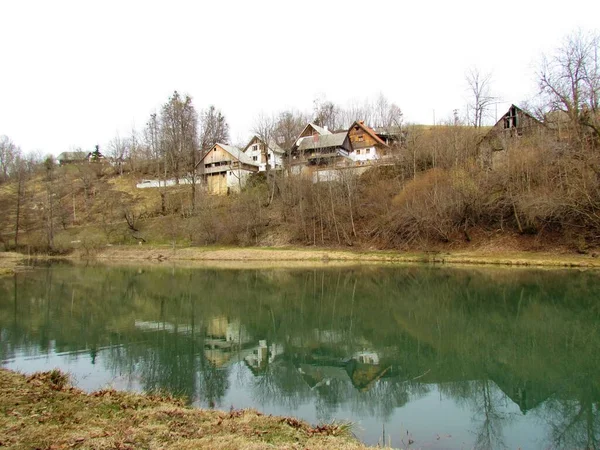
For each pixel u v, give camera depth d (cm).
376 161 6334
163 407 979
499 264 3788
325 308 2522
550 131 4581
